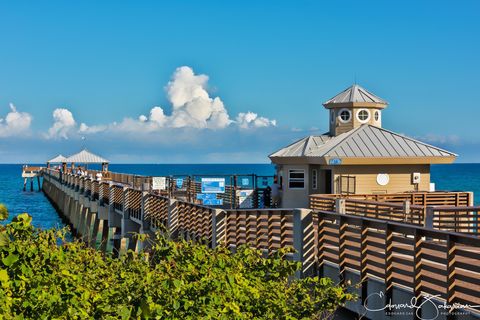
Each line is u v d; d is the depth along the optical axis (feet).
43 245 26.71
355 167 106.42
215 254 31.63
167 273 28.45
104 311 24.79
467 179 534.78
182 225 80.02
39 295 23.47
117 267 33.09
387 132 111.34
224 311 25.22
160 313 23.81
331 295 31.65
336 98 120.98
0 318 21.39
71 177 218.59
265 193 118.62
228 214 65.26
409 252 37.47
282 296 30.25
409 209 67.26
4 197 385.29
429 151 107.14
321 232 47.57
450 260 34.12
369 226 41.06
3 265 24.13
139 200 105.29
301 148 115.65
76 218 198.49
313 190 112.16
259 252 35.06
